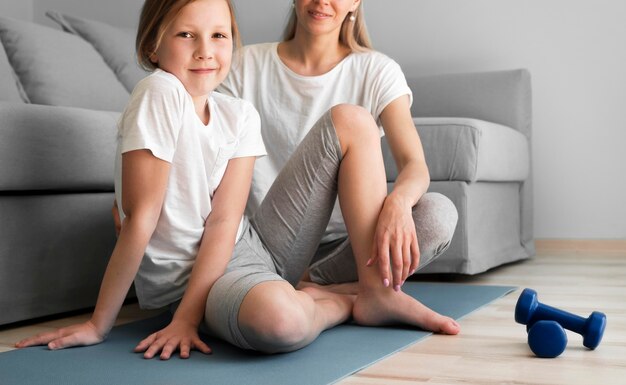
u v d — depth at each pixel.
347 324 1.55
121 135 1.40
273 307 1.22
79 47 2.72
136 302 1.99
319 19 1.74
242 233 1.51
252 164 1.49
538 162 3.30
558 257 3.02
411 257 1.44
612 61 3.19
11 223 1.61
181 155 1.38
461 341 1.42
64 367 1.21
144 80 1.37
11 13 3.82
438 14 3.42
